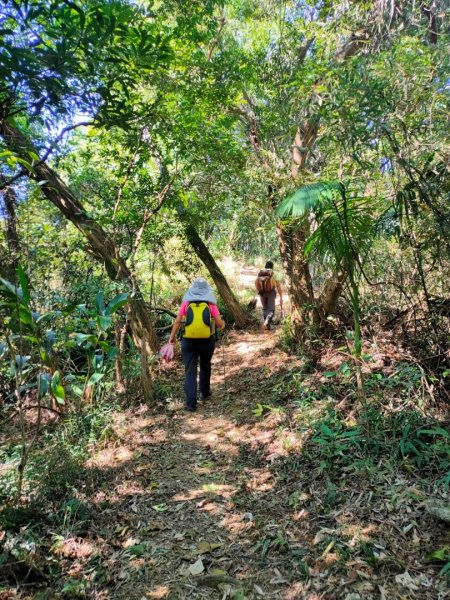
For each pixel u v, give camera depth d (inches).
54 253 227.1
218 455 150.6
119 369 209.2
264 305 349.7
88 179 280.5
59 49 82.7
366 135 135.0
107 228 265.9
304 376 199.0
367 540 93.6
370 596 80.5
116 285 206.2
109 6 97.4
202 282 203.0
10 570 87.8
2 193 169.3
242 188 244.8
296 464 130.6
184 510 117.7
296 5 261.7
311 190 114.3
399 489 107.0
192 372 199.0
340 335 212.7
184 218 313.4
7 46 75.4
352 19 209.8
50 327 183.6
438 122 142.8
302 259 227.0
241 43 307.9
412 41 152.4
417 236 154.2
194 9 228.4
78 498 121.0
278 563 93.6
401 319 180.5
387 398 144.4
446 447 115.5
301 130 216.5
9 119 140.2
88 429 167.0
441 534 91.7
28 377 171.9
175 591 89.2
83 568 96.0
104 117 105.9
